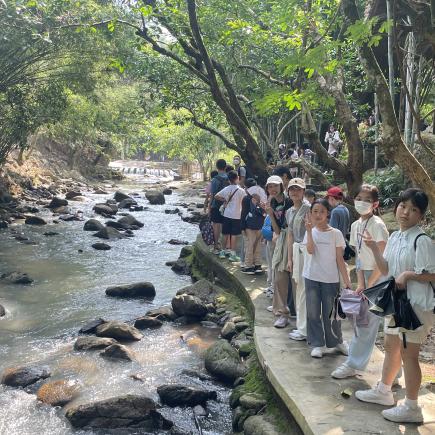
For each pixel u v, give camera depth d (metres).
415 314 3.61
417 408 3.87
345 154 18.67
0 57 16.05
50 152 33.78
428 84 7.92
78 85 19.06
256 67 15.46
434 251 3.62
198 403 5.54
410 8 5.92
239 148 14.09
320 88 9.43
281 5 9.99
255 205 8.52
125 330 7.44
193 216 20.02
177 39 12.35
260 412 4.95
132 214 21.67
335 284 5.07
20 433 5.00
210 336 7.50
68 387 5.86
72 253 13.72
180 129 35.66
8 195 21.88
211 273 10.12
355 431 3.76
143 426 5.09
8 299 9.43
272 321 6.39
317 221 5.04
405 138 10.04
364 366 4.58
